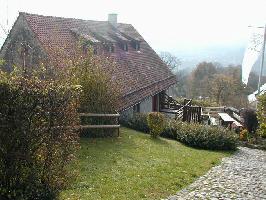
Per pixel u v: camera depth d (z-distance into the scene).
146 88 26.77
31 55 21.62
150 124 19.17
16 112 7.57
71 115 8.38
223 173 13.96
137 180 11.48
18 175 7.79
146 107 28.00
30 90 7.66
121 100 20.53
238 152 19.42
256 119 24.66
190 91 63.41
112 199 9.61
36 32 22.08
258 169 15.07
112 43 27.19
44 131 7.93
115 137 17.23
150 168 13.05
